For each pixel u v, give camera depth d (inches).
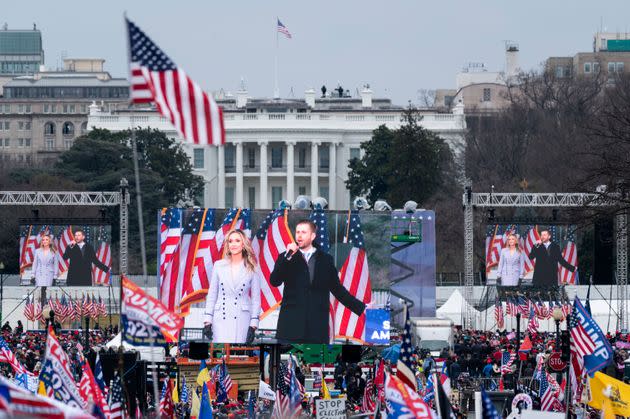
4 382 2289.6
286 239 5580.7
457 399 5526.6
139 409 4261.8
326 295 5600.4
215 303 5462.6
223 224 5546.3
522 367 6176.2
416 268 6343.5
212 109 2883.9
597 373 3779.5
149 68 2871.6
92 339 7529.5
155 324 3006.9
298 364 6545.3
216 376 5349.4
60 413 2365.9
